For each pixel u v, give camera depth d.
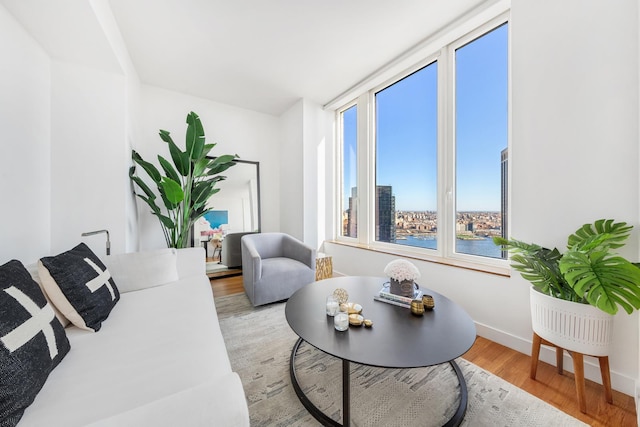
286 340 1.74
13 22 1.44
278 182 3.91
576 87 1.37
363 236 3.07
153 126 2.95
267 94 3.19
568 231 1.40
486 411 1.13
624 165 1.23
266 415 1.11
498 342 1.70
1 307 0.71
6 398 0.61
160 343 1.00
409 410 1.14
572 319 1.16
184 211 2.62
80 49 1.76
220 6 1.79
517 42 1.59
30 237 1.59
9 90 1.41
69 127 1.89
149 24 1.95
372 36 2.13
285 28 2.03
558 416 1.10
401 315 1.28
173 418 0.51
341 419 1.08
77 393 0.73
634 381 1.20
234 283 3.05
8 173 1.39
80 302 1.10
